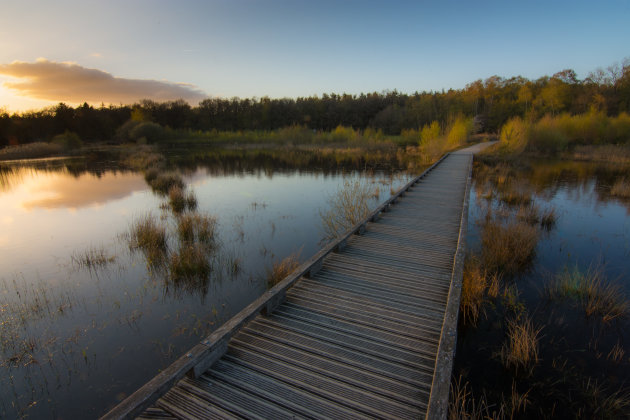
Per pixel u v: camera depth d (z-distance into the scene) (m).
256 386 2.37
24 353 3.64
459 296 3.28
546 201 10.27
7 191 13.49
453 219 6.69
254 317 3.10
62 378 3.28
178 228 7.75
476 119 40.09
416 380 2.43
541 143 22.86
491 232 6.77
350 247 5.14
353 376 2.48
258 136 44.09
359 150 30.05
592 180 13.66
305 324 3.12
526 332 3.45
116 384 3.20
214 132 49.44
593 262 5.83
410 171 17.61
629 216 8.71
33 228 8.48
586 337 3.74
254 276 5.51
